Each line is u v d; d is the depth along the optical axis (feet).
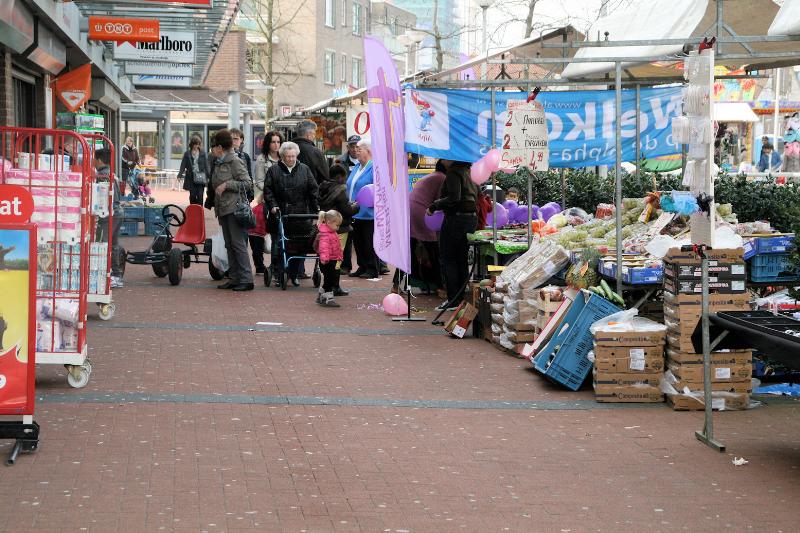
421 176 56.54
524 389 28.27
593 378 27.86
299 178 48.11
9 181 25.96
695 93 23.11
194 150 79.66
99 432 22.43
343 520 17.34
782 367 28.50
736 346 24.14
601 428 24.18
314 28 212.43
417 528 17.06
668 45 30.94
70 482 18.92
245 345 33.68
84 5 53.36
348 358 32.12
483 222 43.68
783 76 95.86
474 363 31.83
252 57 172.76
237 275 47.78
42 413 23.93
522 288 32.48
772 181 40.68
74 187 25.98
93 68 71.61
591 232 34.42
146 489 18.63
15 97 52.60
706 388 22.91
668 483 19.88
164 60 64.28
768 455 21.93
